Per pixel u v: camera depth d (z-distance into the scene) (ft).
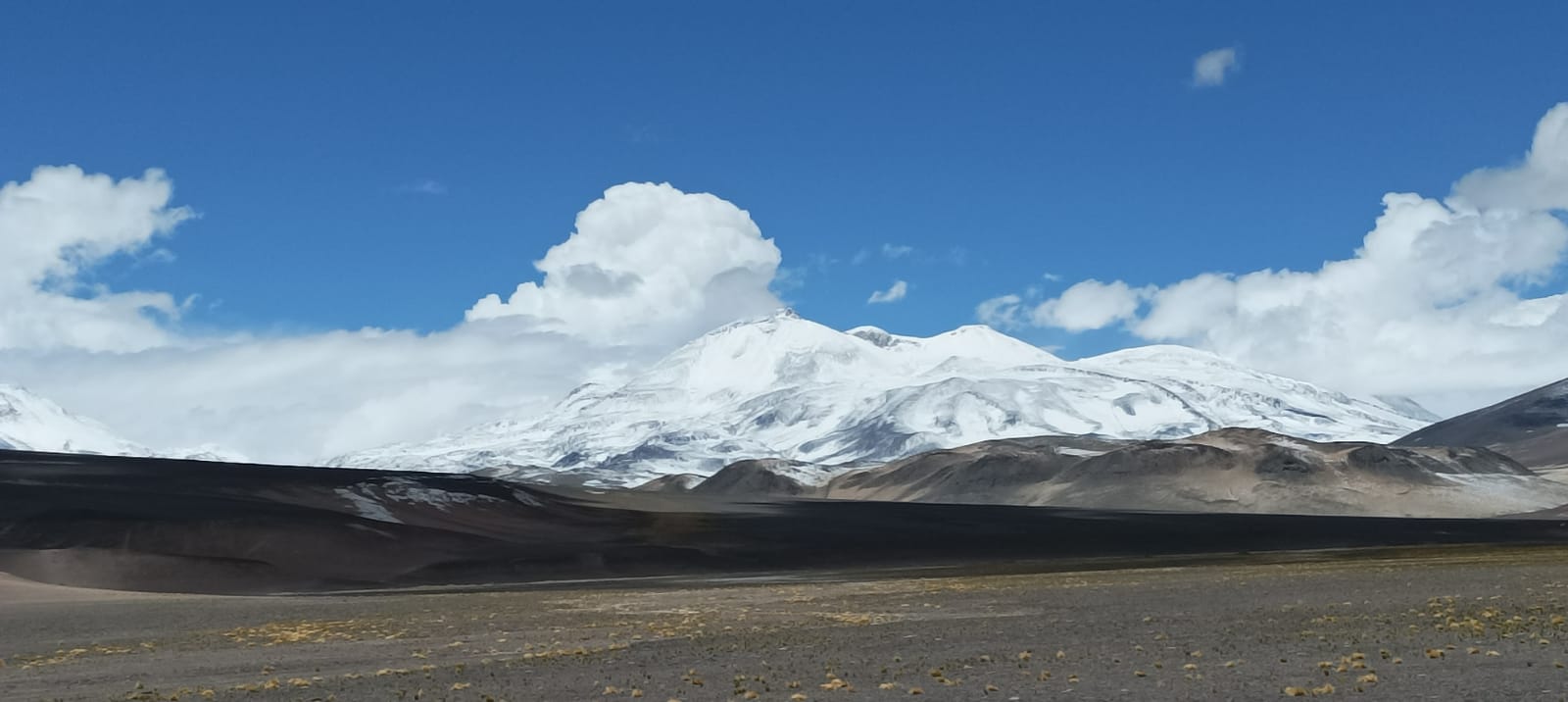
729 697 99.19
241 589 371.97
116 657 156.04
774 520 602.03
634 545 472.85
